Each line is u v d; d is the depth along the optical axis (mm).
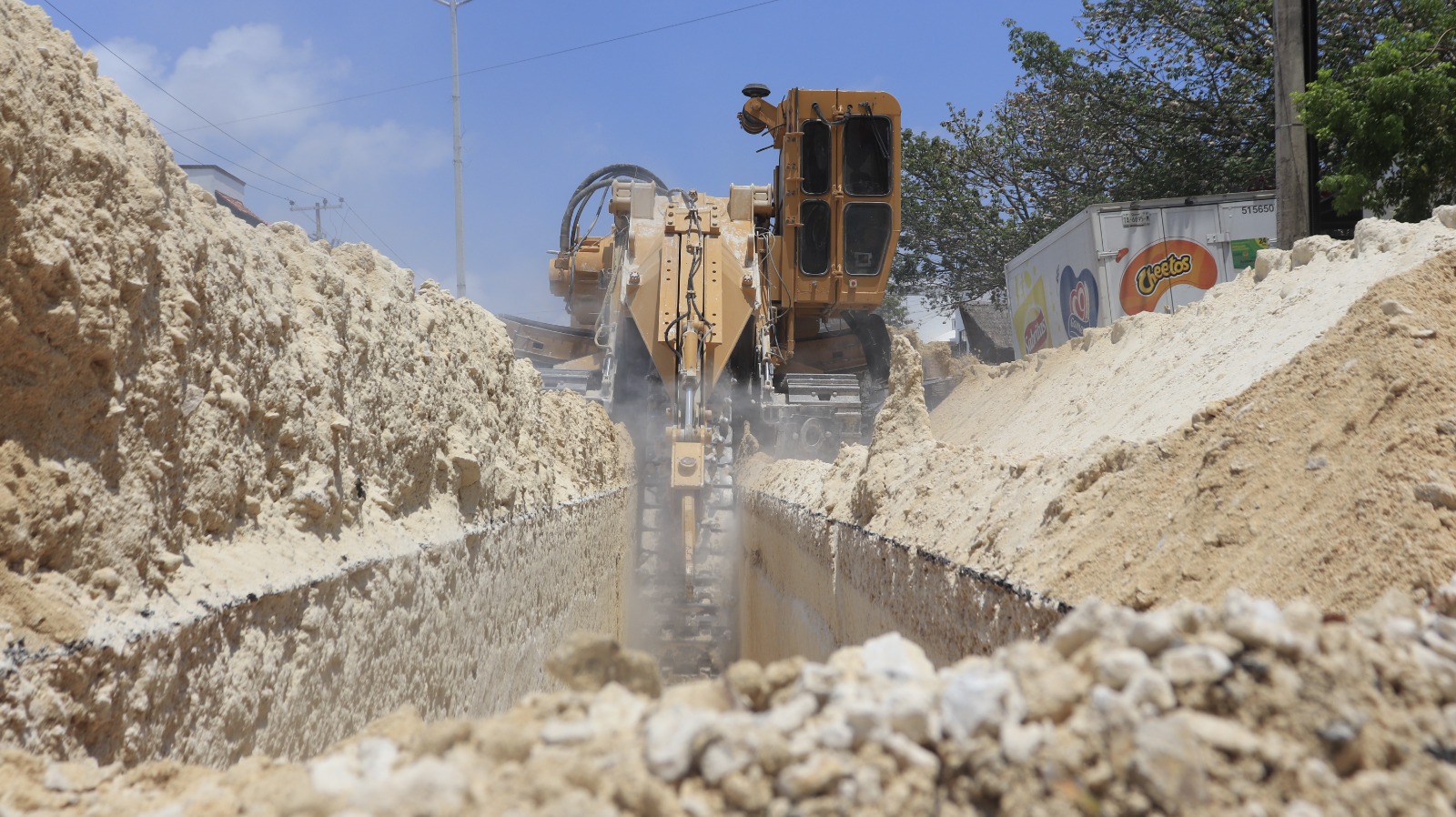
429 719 6910
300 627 5148
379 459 7258
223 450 5109
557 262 20688
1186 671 2525
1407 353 4926
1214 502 5043
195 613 4301
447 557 7516
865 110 17750
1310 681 2504
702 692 2738
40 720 3318
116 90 5051
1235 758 2348
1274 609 2725
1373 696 2510
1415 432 4387
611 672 3039
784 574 13789
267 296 6047
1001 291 32844
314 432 6227
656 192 18875
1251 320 8734
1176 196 25516
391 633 6316
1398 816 2301
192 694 4164
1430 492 4008
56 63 4430
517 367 12898
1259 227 17891
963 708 2500
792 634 12867
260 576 4957
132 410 4418
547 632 10578
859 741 2482
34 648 3436
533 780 2373
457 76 25984
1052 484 6797
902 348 11188
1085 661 2668
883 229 17969
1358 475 4410
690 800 2355
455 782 2355
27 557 3682
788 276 17984
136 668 3826
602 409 16453
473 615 8039
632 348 17688
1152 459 5898
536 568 10242
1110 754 2383
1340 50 20312
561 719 2750
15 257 3824
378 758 2723
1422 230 7762
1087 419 10375
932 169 31391
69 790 3113
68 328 4000
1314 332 7172
